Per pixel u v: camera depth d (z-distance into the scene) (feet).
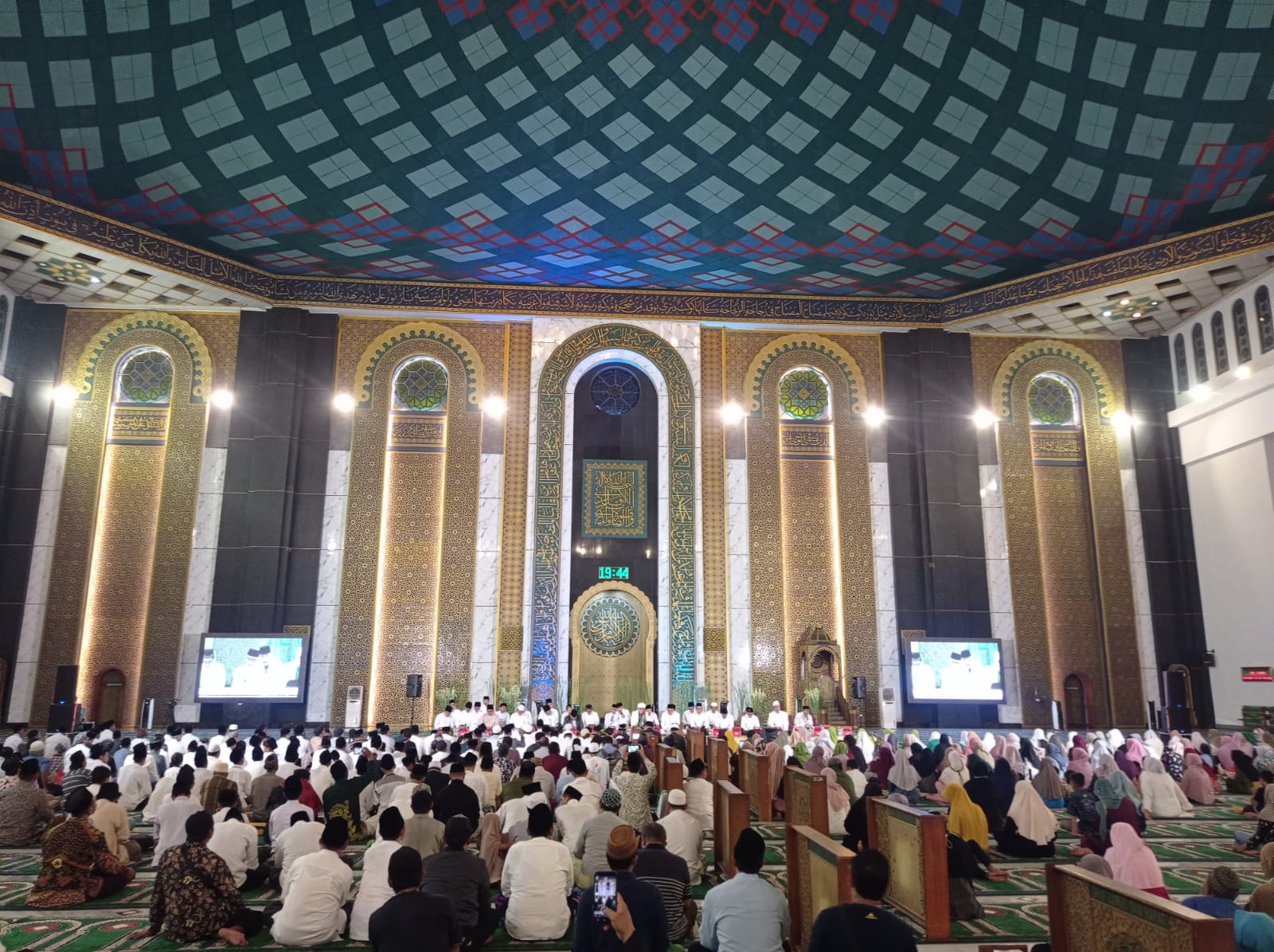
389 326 51.52
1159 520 51.29
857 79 41.70
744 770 26.78
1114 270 46.62
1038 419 52.60
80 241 42.42
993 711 49.14
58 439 47.78
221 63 38.29
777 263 50.67
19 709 44.83
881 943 8.33
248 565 46.96
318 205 44.98
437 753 27.09
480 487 50.21
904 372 52.75
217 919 13.97
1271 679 44.16
